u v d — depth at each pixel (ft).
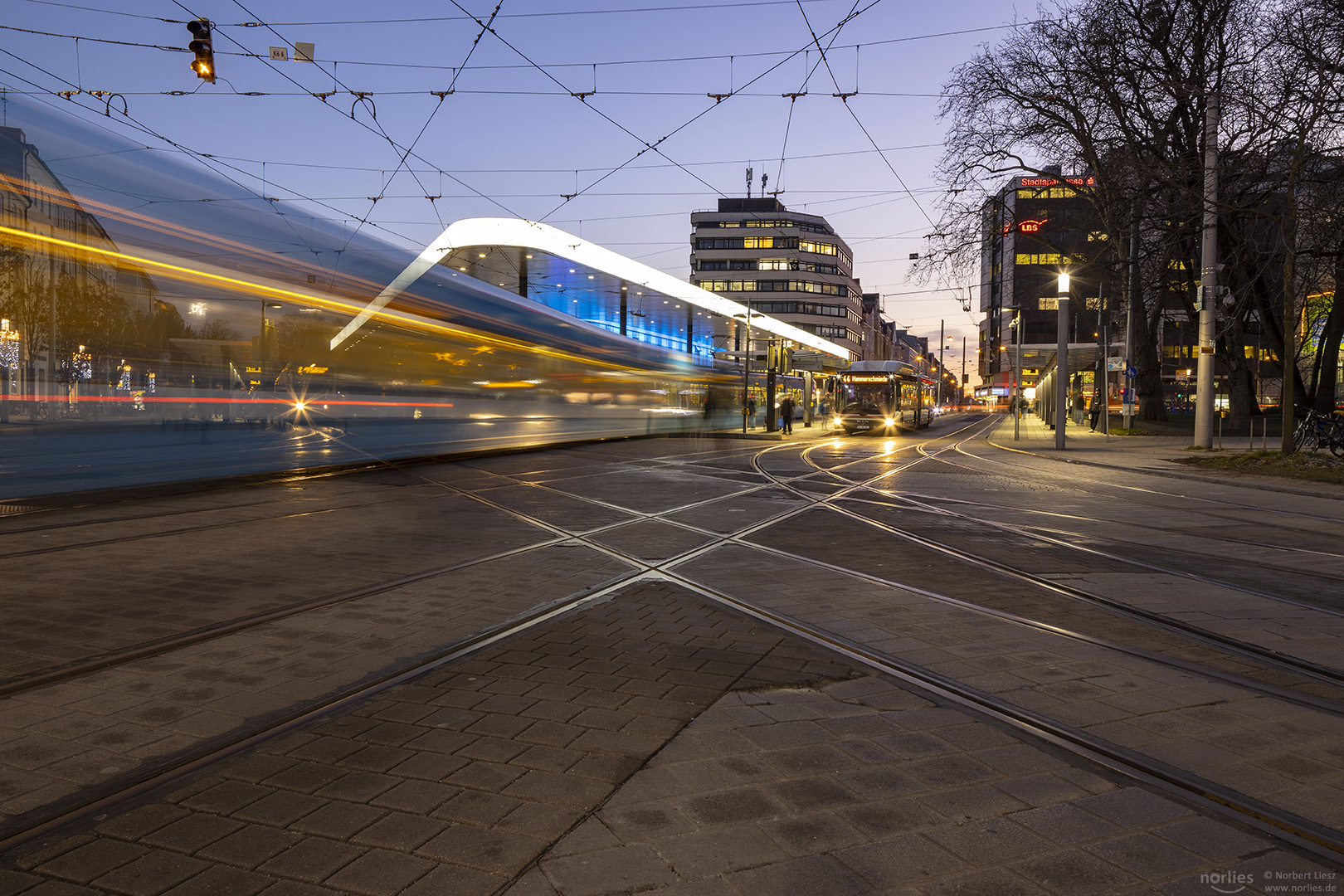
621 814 8.95
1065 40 89.10
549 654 14.96
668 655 14.96
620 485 48.60
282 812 8.96
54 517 31.99
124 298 38.06
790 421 119.75
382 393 53.93
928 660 14.90
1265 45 63.36
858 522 33.86
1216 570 24.36
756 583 21.53
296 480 49.55
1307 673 14.67
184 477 48.91
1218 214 75.25
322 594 19.58
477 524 31.91
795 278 355.56
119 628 16.37
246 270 42.06
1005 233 102.06
